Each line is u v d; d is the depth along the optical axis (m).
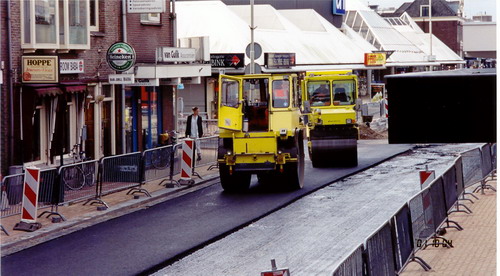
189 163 26.22
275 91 24.45
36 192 17.91
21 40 23.17
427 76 7.27
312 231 17.95
